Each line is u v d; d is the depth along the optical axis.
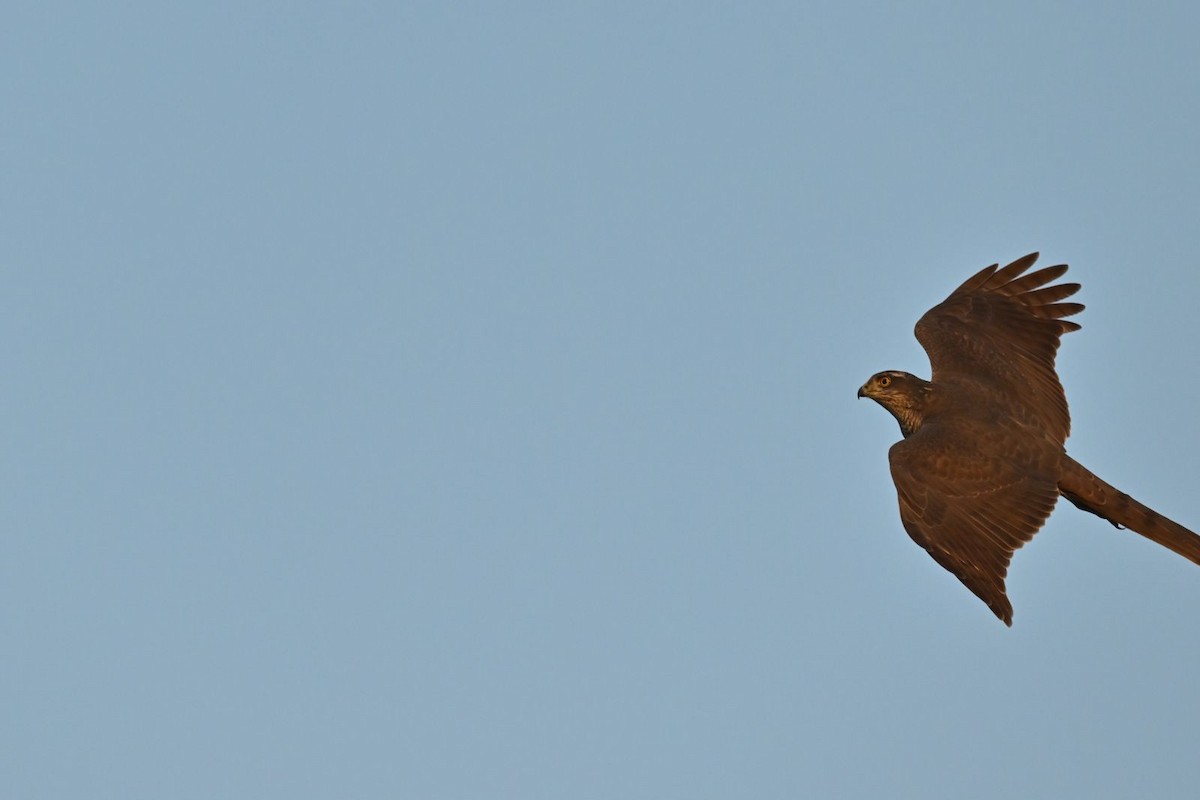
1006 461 16.27
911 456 16.31
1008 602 15.39
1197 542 16.17
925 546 15.95
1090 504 16.42
